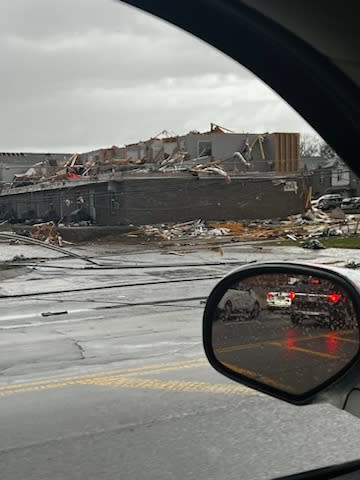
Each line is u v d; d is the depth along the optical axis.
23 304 18.59
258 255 34.53
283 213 49.09
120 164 51.97
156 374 7.74
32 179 55.59
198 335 11.09
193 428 5.34
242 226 47.69
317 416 5.50
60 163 55.75
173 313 14.65
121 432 5.36
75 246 43.62
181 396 6.48
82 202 52.59
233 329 2.42
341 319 2.15
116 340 10.98
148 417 5.77
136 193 50.38
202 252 37.53
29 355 9.85
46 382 7.62
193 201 50.78
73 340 11.25
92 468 4.56
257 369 2.34
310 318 2.22
